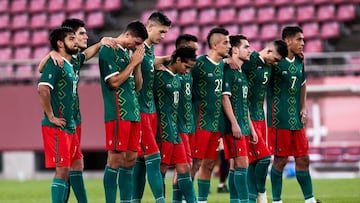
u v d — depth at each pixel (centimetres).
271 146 4044
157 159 3622
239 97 3831
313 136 8762
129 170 3578
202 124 3809
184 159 3697
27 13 11469
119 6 11306
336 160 8544
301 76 4019
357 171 8650
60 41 3422
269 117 4050
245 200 3762
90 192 6275
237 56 3859
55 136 3378
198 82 3806
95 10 11312
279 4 10775
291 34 3969
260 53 3909
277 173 4069
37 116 9125
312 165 8712
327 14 10594
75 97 3484
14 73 10256
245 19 10775
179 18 11006
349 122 8725
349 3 10644
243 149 3778
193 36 3859
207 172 3869
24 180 8712
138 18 11331
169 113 3697
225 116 3809
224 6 10950
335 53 9719
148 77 3650
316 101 8819
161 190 3616
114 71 3450
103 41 3491
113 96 3481
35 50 11175
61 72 3384
